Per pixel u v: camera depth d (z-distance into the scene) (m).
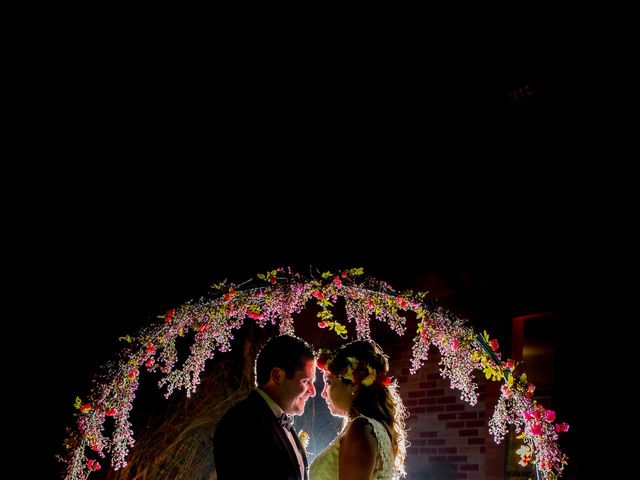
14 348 6.73
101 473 5.78
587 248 5.09
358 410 3.54
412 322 5.79
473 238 5.80
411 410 5.54
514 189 5.80
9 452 6.17
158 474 5.80
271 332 6.49
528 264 5.34
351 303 4.46
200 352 4.40
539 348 5.16
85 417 4.15
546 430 3.91
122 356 4.29
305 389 3.65
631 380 4.58
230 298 4.34
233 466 3.27
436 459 5.24
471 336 4.21
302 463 3.59
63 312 7.05
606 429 4.59
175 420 5.98
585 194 5.32
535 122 6.04
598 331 4.84
